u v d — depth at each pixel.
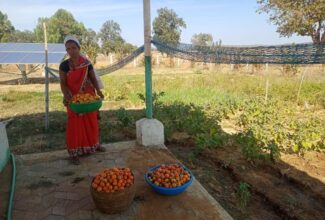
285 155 5.99
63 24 51.91
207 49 4.67
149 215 3.69
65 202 3.95
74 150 5.09
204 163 5.77
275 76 17.72
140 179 4.57
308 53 3.29
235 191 4.76
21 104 11.53
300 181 4.85
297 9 15.10
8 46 20.25
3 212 3.73
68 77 4.89
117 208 3.63
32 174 4.72
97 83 5.21
